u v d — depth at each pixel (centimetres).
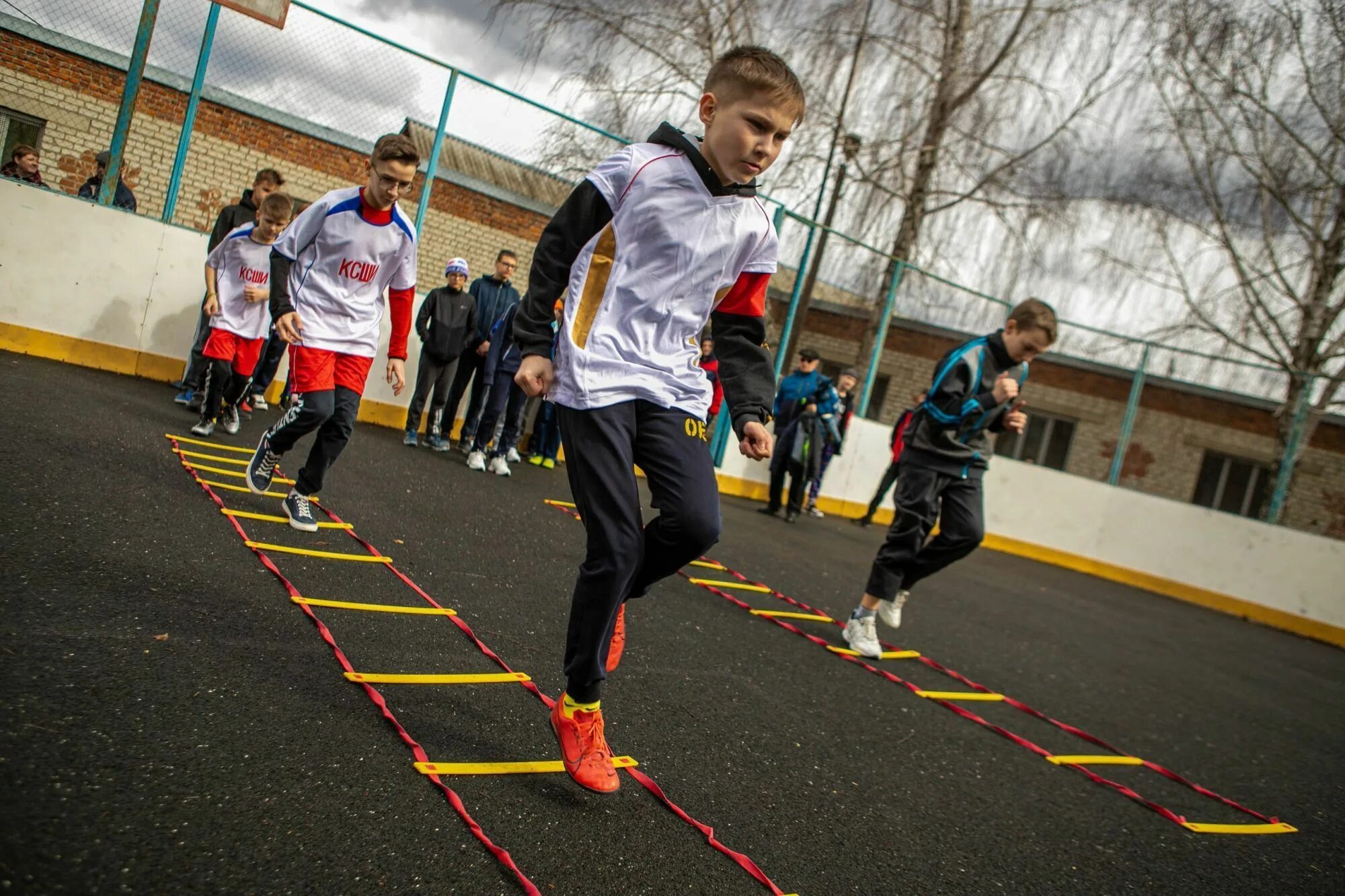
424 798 236
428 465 740
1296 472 1406
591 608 244
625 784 279
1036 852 314
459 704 298
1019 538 1405
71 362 761
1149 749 483
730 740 338
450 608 391
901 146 1388
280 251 417
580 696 253
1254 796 445
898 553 504
